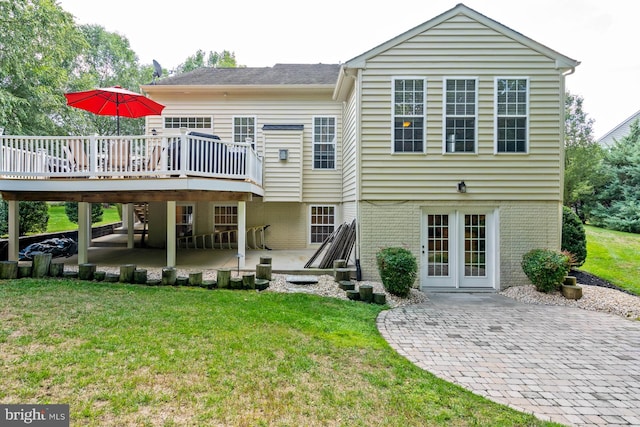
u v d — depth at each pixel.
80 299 5.07
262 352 3.60
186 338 3.81
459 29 7.68
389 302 6.40
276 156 10.44
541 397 3.15
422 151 7.75
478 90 7.69
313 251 10.62
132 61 29.09
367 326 4.91
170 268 6.58
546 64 7.68
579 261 8.63
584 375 3.62
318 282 7.08
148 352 3.40
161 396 2.67
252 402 2.70
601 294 6.90
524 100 7.70
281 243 11.16
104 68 26.84
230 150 7.84
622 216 14.86
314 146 11.12
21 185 7.14
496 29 7.64
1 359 3.12
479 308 6.22
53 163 7.19
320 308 5.43
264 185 10.41
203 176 7.37
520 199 7.72
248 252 10.40
